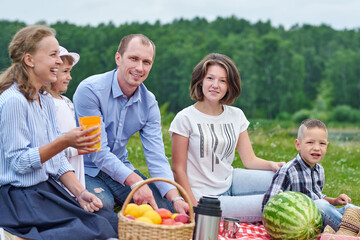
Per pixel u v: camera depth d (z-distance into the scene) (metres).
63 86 4.50
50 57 3.62
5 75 3.62
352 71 103.69
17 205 3.43
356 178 7.28
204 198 3.42
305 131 4.52
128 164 4.73
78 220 3.42
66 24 94.44
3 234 3.24
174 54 96.44
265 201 4.45
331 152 9.70
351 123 96.50
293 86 100.88
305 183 4.51
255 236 4.25
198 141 4.69
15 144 3.44
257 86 99.44
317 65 107.12
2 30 58.47
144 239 3.12
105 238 3.41
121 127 4.48
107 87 4.41
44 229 3.43
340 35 118.56
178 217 3.43
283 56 101.25
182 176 4.64
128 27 96.19
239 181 4.93
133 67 4.28
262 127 11.61
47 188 3.62
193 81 4.80
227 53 102.50
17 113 3.47
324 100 102.25
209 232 3.35
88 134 3.42
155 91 94.06
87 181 4.38
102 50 88.50
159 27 107.50
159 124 4.70
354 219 4.02
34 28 3.62
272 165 4.96
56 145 3.41
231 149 4.84
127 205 3.47
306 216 3.88
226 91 4.83
